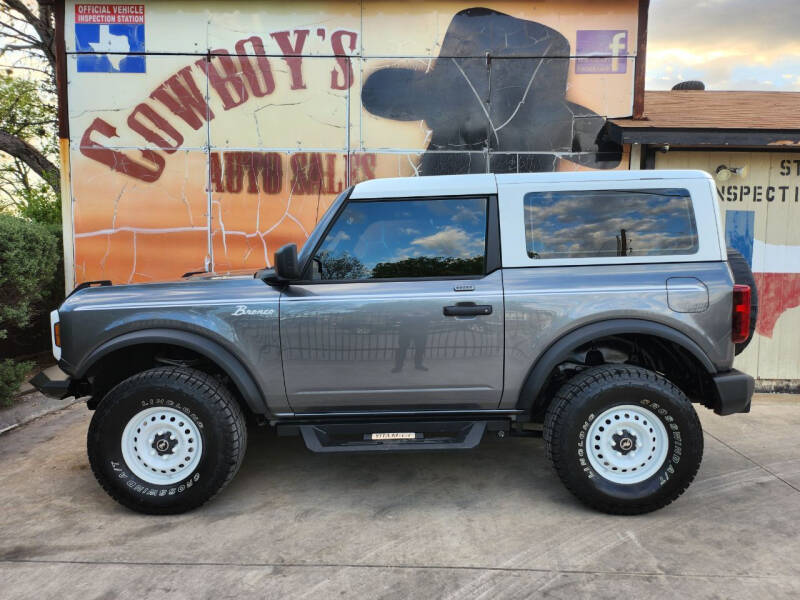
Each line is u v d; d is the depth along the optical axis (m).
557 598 2.28
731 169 5.71
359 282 3.07
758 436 4.31
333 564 2.55
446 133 6.00
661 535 2.79
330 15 5.88
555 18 5.89
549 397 3.30
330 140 5.98
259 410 3.08
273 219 6.02
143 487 2.99
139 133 5.91
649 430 2.96
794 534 2.79
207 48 5.87
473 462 3.82
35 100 10.17
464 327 2.98
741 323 2.97
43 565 2.54
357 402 3.10
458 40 5.92
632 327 2.93
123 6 5.81
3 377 4.59
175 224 5.99
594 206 3.05
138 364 3.43
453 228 3.09
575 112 5.96
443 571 2.49
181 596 2.31
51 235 5.39
